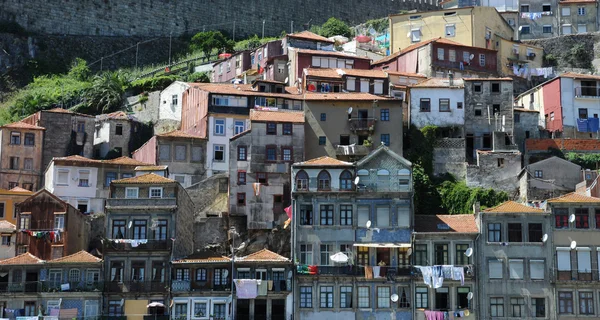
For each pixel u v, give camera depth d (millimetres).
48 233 121938
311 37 185250
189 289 117375
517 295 116875
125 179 123000
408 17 194250
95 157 160000
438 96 149750
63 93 188250
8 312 115750
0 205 137375
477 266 117875
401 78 165250
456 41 188750
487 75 180500
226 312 116688
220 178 137750
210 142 146750
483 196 137000
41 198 123250
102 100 177750
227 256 124625
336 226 120250
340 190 121375
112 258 118375
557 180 138000
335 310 117250
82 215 129125
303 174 122312
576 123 158375
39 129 154375
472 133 149125
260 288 116938
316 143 141125
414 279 117625
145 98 172750
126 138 161375
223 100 149250
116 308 116875
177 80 180375
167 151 144250
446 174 144500
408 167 122375
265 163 135375
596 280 116938
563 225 118812
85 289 116812
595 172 138250
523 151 150875
